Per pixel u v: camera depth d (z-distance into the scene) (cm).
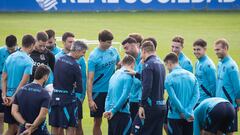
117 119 3553
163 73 3472
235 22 9169
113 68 3953
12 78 3725
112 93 3541
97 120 3959
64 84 3597
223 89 3688
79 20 9344
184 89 3431
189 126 3484
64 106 3600
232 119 3138
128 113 3588
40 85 3222
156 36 8119
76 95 3662
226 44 3684
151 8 10388
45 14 9900
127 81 3484
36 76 3216
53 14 9919
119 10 10338
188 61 3888
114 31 8444
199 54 3819
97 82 3922
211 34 8231
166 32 8400
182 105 3422
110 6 10319
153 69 3409
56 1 10212
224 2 10356
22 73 3712
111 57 3928
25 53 3731
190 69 3881
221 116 3102
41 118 3150
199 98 3816
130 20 9388
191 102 3434
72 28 8638
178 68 3466
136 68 3819
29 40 3722
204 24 9019
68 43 3966
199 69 3825
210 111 3119
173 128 3484
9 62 3738
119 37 8019
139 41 3953
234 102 3681
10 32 8212
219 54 3691
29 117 3197
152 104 3441
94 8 10300
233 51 7075
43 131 3231
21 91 3219
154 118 3459
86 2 10269
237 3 10344
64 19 9412
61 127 3616
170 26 8862
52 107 3631
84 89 3941
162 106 3478
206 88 3803
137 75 3725
